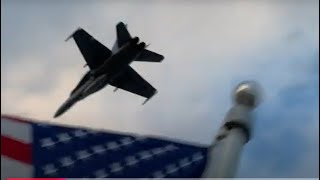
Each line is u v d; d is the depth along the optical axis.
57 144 48.56
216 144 50.50
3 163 46.69
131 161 48.94
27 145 47.72
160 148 50.19
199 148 50.03
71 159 48.00
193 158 49.47
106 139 50.22
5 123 48.44
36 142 47.88
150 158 49.41
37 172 46.66
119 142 50.09
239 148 49.81
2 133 47.72
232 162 47.06
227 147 48.91
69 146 48.72
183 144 50.22
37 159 47.28
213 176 45.47
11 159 47.16
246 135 54.97
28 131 48.31
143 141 50.44
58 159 47.72
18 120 48.84
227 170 45.84
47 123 49.41
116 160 48.78
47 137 48.56
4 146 47.38
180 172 48.66
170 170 48.69
